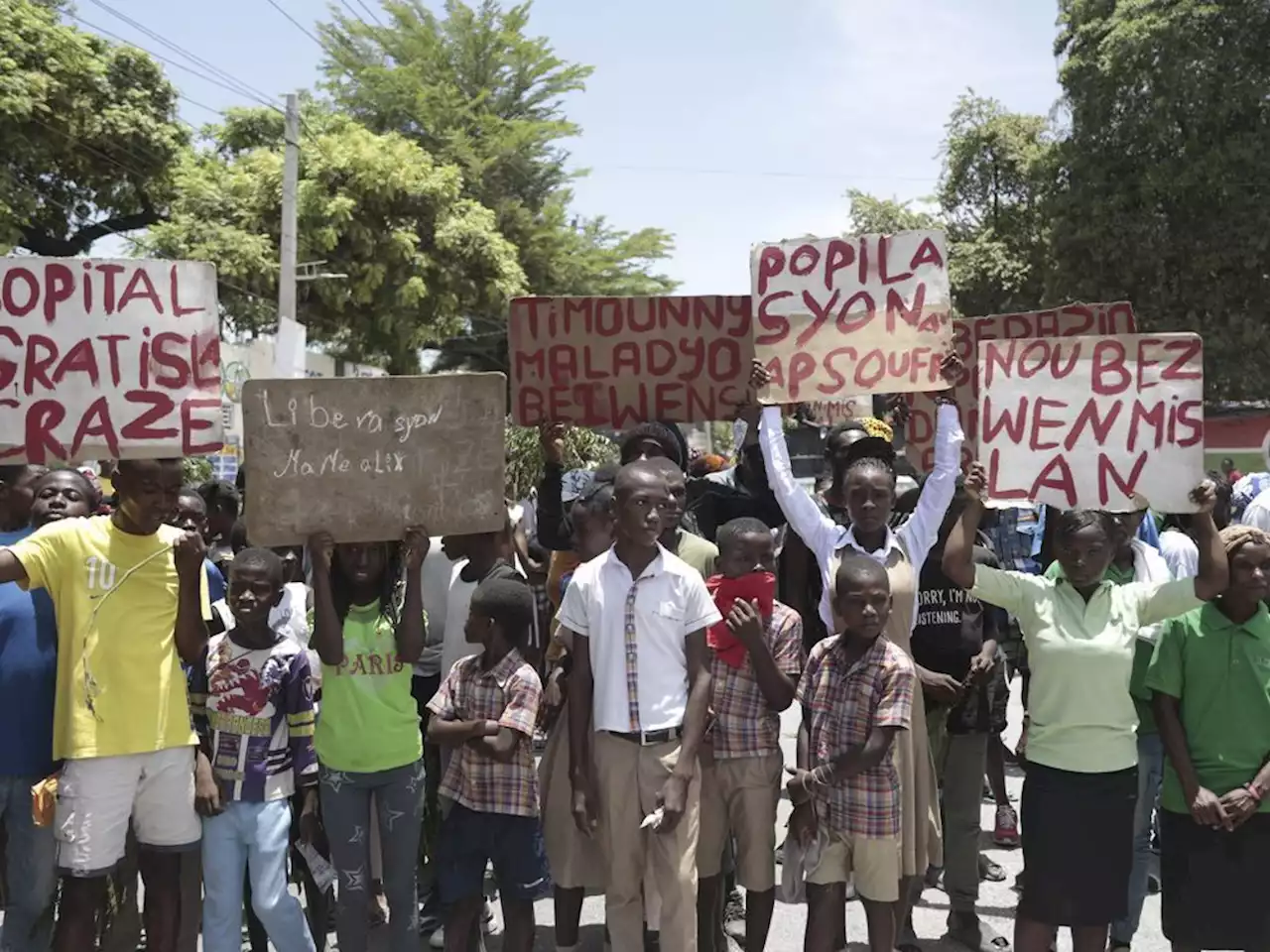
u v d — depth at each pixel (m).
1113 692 3.72
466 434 3.83
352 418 3.75
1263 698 3.64
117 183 19.92
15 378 3.66
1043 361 3.84
